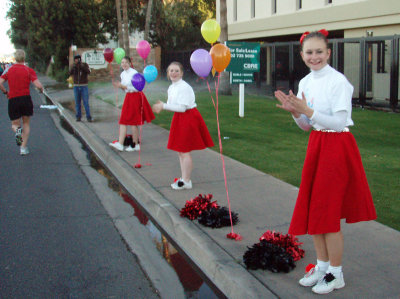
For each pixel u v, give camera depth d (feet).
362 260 11.65
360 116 39.14
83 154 28.09
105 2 98.89
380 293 10.00
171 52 93.50
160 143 28.78
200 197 15.46
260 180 19.53
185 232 13.89
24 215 16.87
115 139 30.42
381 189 17.76
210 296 10.96
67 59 104.58
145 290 11.32
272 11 66.49
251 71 38.17
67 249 13.80
